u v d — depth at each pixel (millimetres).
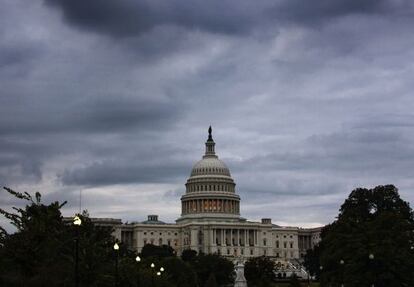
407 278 109438
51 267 65375
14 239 65500
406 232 125125
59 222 70875
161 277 131250
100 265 71562
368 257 108875
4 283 61406
